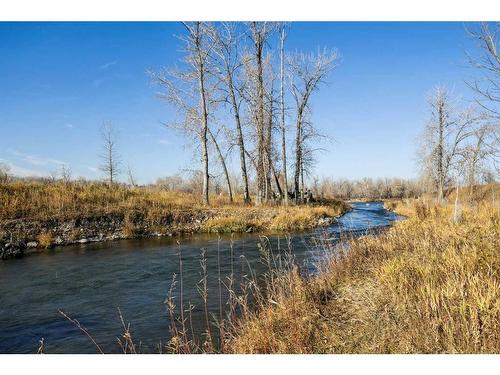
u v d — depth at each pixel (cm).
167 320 732
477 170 1880
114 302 878
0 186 2072
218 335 632
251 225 2208
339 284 757
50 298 930
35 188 2192
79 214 1984
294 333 516
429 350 439
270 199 3023
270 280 944
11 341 670
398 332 499
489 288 508
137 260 1372
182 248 1609
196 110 2664
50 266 1306
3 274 1199
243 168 2980
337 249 1009
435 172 3769
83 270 1233
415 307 548
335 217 2766
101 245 1739
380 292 643
